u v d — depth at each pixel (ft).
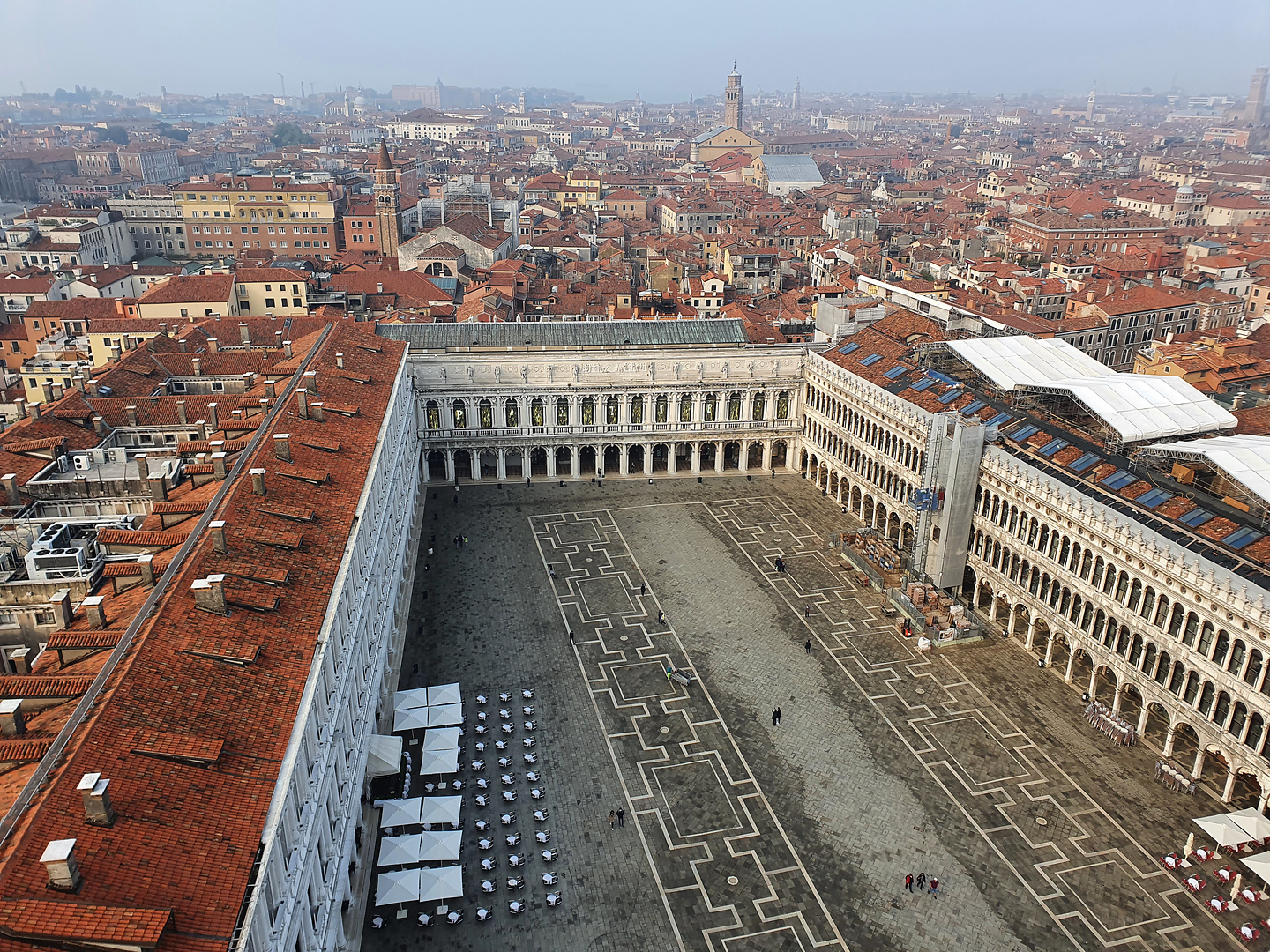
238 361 447.83
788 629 371.76
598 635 365.40
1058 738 307.78
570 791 282.77
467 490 505.66
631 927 236.02
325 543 250.78
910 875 248.32
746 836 265.95
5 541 275.59
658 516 475.72
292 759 173.58
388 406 365.40
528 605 386.32
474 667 341.82
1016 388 390.83
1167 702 289.12
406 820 255.70
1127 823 270.67
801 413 529.04
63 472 327.67
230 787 162.61
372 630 293.23
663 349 520.83
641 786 285.02
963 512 378.53
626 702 325.21
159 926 127.44
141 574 229.86
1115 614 305.73
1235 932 235.61
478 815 271.49
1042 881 250.78
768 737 307.58
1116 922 238.07
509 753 298.56
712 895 246.06
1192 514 305.73
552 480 520.83
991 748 302.66
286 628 209.67
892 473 433.07
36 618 245.86
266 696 187.42
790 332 608.19
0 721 167.22
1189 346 558.15
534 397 502.79
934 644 360.28
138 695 170.30
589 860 256.73
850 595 398.42
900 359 470.80
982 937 233.76
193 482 292.61
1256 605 252.01
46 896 128.36
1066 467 356.18
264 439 297.12
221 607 201.87
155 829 147.23
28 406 422.82
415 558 424.46
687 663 347.97
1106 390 370.94
